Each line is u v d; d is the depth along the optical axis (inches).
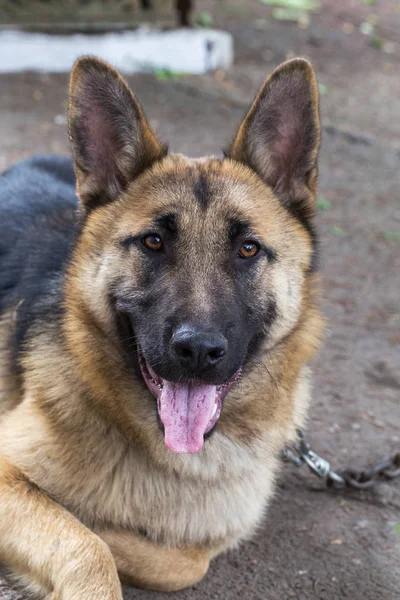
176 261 47.9
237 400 49.4
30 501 47.3
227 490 49.9
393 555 52.3
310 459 54.7
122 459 48.8
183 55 136.2
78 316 48.9
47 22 129.3
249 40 159.2
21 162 64.4
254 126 50.3
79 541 46.0
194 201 48.3
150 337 47.1
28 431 48.8
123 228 48.4
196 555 49.3
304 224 50.7
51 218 56.6
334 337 70.1
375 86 146.3
